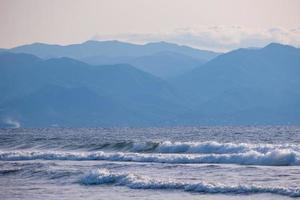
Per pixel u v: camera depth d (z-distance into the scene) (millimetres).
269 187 119312
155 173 149625
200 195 119688
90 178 140500
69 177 148750
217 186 123062
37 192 130750
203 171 150125
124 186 133500
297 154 159125
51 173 155500
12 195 128000
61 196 124875
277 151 162125
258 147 184750
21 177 153750
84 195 125000
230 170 149875
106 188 132250
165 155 181000
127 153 197750
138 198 119500
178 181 131375
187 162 173250
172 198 118188
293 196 113875
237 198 115125
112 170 158625
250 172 145000
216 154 175625
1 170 164875
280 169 148500
